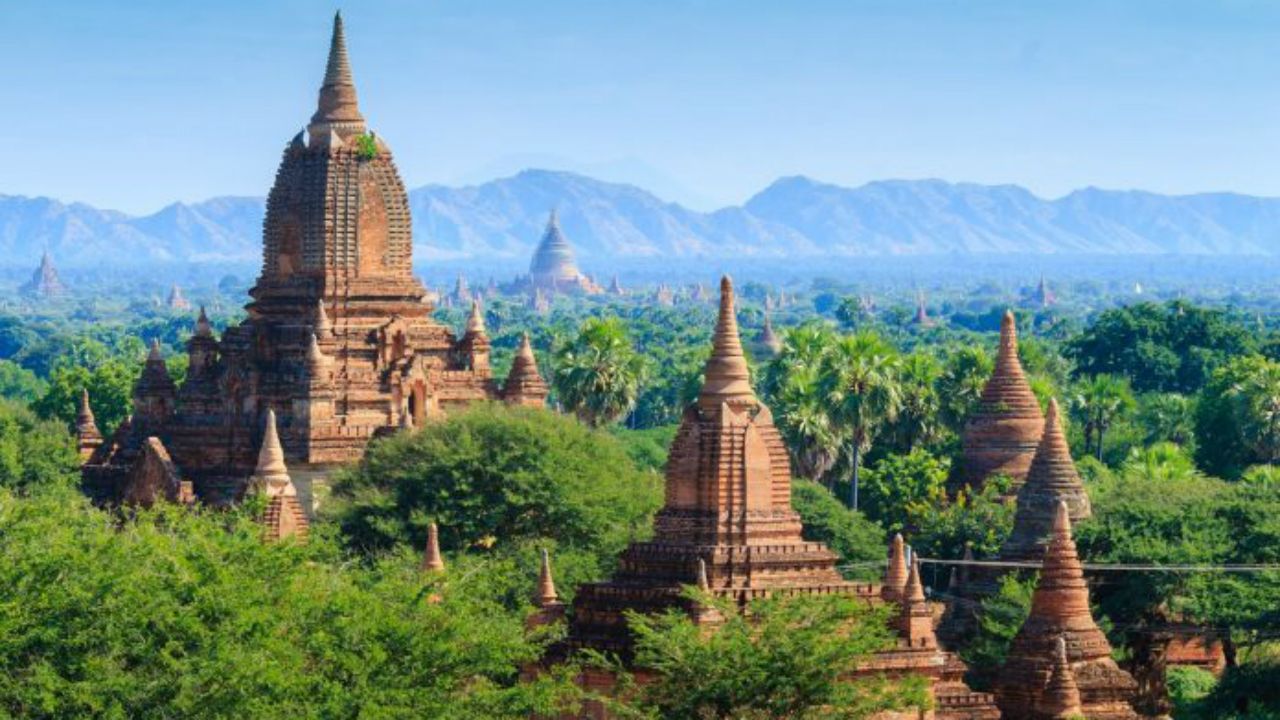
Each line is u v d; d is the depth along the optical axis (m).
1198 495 113.00
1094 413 188.50
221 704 62.56
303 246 128.75
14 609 63.97
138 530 79.50
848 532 123.62
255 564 70.88
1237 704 96.94
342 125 130.25
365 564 103.75
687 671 67.75
